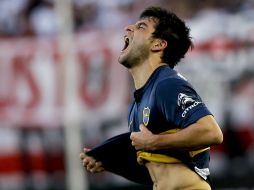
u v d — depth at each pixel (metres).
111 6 39.41
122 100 37.31
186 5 38.25
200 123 12.84
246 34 36.59
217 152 36.88
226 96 36.34
